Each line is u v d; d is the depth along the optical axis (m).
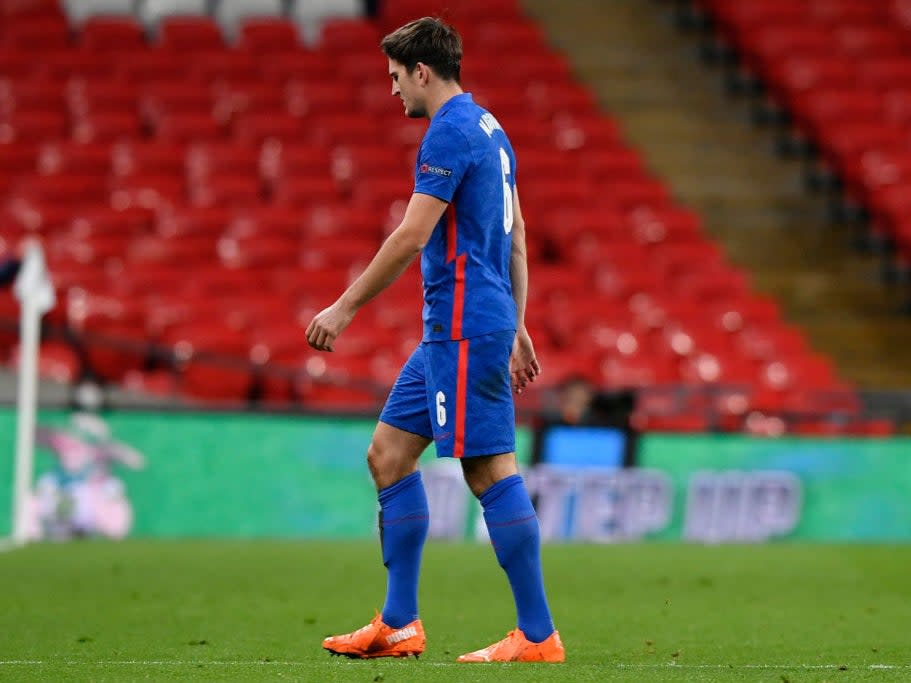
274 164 64.75
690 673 17.61
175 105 68.19
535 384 52.12
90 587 30.45
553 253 63.91
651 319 58.16
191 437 43.38
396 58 17.97
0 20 72.75
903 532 47.94
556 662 18.02
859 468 47.84
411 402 18.25
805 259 68.62
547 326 57.09
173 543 41.25
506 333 17.55
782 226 70.56
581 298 59.44
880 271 68.06
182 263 57.47
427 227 17.17
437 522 44.72
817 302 66.38
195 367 49.25
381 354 52.53
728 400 52.50
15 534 40.38
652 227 65.06
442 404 17.55
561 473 45.78
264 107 69.00
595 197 66.81
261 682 16.53
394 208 63.16
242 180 62.91
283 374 47.41
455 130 17.39
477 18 79.88
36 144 65.00
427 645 21.97
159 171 63.53
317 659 19.41
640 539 46.34
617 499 46.22
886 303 66.50
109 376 49.88
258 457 43.91
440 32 17.92
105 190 61.50
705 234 68.50
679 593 31.16
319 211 61.19
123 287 54.56
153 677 16.98
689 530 46.66
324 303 55.47
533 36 77.88
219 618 25.64
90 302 51.91
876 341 64.44
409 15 78.75
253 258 57.84
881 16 82.50
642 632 24.19
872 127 73.81
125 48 71.81
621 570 36.12
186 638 22.61
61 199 60.94
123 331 51.00
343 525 44.38
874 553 42.03
